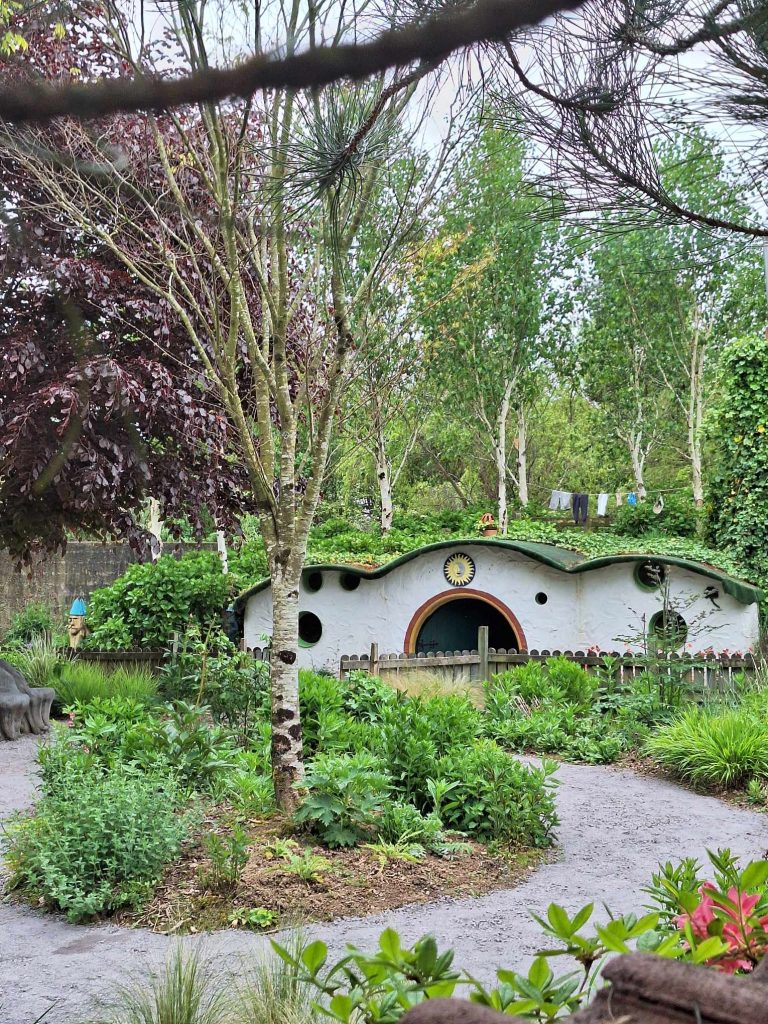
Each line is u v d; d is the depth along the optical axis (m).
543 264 24.61
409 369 8.16
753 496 17.97
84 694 12.34
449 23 1.00
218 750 7.99
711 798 9.42
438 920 5.66
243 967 4.71
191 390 10.34
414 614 17.02
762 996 1.17
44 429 8.58
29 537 12.17
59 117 1.00
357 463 27.89
